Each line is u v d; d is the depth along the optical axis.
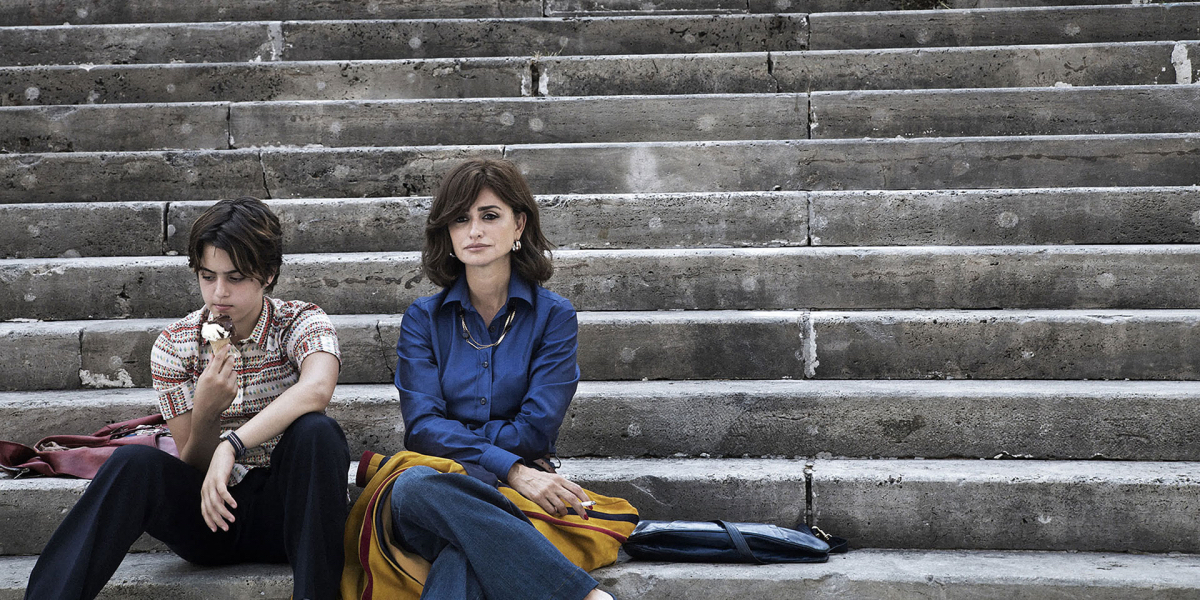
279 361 2.70
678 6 6.13
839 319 3.45
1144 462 3.05
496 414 2.77
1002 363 3.40
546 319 2.80
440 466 2.52
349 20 5.72
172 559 2.82
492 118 4.76
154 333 3.52
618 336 3.48
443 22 5.58
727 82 5.12
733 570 2.65
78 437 3.06
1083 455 3.10
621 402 3.21
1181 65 4.93
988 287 3.64
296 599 2.42
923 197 3.97
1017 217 3.93
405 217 4.07
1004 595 2.59
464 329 2.83
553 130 4.76
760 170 4.35
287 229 4.08
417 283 3.77
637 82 5.14
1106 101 4.59
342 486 2.52
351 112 4.75
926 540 2.90
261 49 5.58
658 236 4.06
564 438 3.22
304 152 4.43
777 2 6.10
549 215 4.06
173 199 4.42
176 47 5.57
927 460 3.12
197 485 2.55
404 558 2.50
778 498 2.94
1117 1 5.81
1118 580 2.56
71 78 5.10
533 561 2.37
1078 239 3.92
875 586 2.61
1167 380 3.33
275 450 2.56
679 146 4.37
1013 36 5.46
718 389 3.26
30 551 2.91
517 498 2.57
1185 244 3.83
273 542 2.68
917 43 5.50
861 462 3.10
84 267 3.79
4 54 5.53
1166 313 3.40
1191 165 4.18
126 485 2.38
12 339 3.48
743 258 3.71
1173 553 2.82
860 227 4.01
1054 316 3.38
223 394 2.47
